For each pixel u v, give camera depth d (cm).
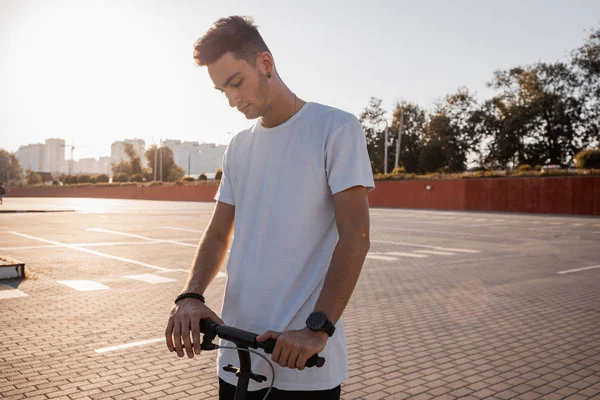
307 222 162
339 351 161
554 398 399
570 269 1035
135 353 492
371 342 544
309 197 161
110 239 1572
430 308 698
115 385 414
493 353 508
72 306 678
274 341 134
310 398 155
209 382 424
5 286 805
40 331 559
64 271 965
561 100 4856
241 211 174
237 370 150
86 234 1730
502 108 5303
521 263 1113
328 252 165
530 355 502
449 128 5803
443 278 927
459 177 3969
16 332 554
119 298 732
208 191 6028
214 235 184
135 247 1367
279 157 166
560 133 4862
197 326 146
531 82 4962
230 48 148
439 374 450
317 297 160
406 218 2744
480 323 620
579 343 541
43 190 9206
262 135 171
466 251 1316
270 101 160
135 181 8794
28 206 4150
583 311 682
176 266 1040
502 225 2230
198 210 3556
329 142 159
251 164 172
